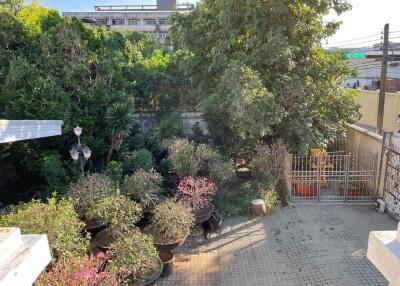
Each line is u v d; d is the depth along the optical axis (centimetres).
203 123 1233
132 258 473
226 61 863
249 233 690
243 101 767
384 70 1157
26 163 834
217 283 541
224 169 847
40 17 1061
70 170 797
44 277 380
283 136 919
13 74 812
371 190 817
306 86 869
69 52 927
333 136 911
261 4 854
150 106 1313
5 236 130
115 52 1398
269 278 548
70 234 487
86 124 888
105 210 553
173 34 1024
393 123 1358
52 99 812
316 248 622
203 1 960
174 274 566
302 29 832
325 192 865
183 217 589
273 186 831
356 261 578
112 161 851
